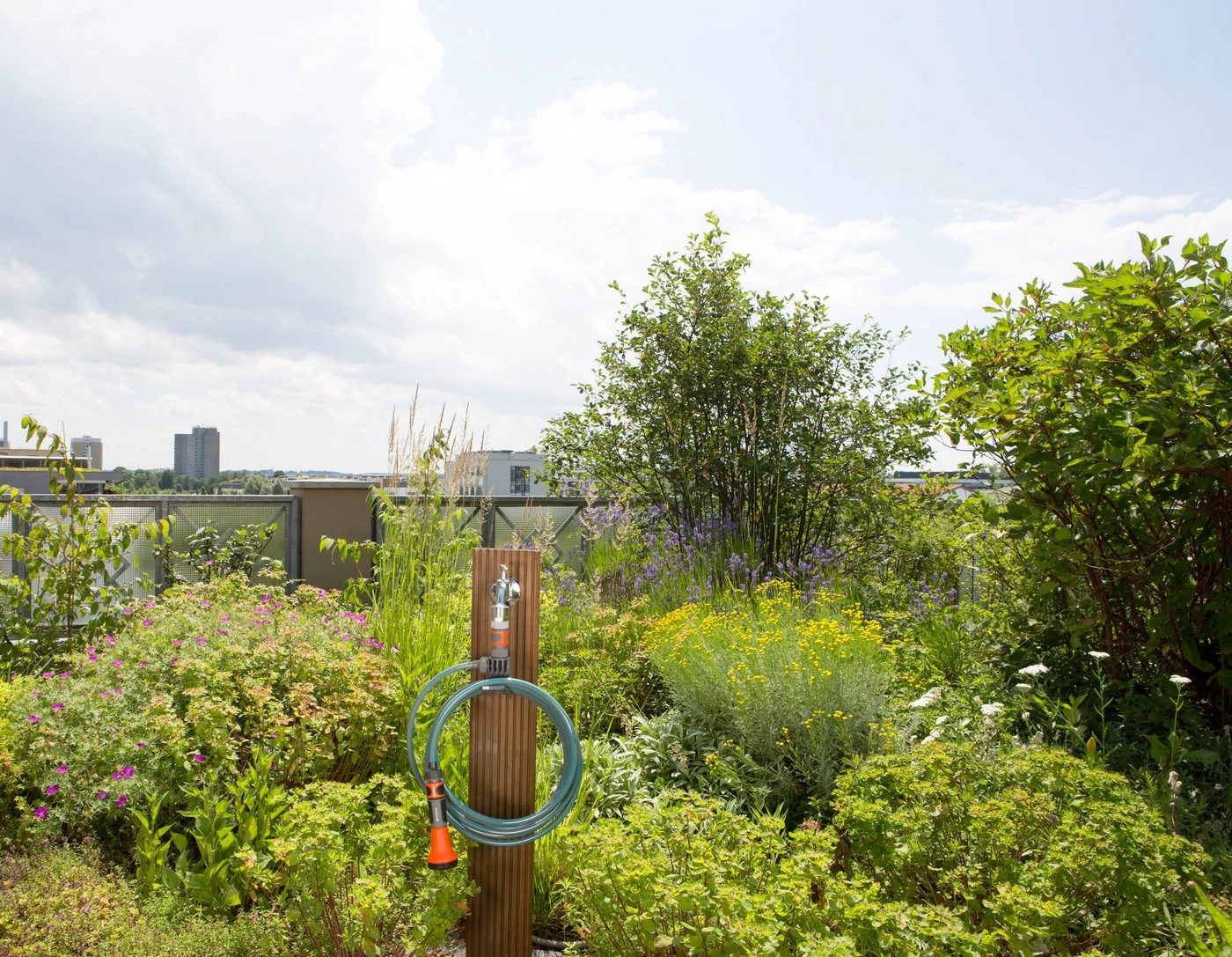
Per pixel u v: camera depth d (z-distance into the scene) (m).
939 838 2.00
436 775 1.81
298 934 1.93
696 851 1.82
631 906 1.77
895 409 7.45
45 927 1.77
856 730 3.34
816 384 7.55
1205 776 3.04
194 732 2.66
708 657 3.92
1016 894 1.64
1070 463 3.33
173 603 3.92
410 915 1.95
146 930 1.83
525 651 1.98
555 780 3.00
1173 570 3.48
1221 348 3.19
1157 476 3.24
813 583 5.85
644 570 6.19
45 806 2.25
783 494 7.55
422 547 4.79
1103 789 2.14
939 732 3.21
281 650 3.23
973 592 5.92
